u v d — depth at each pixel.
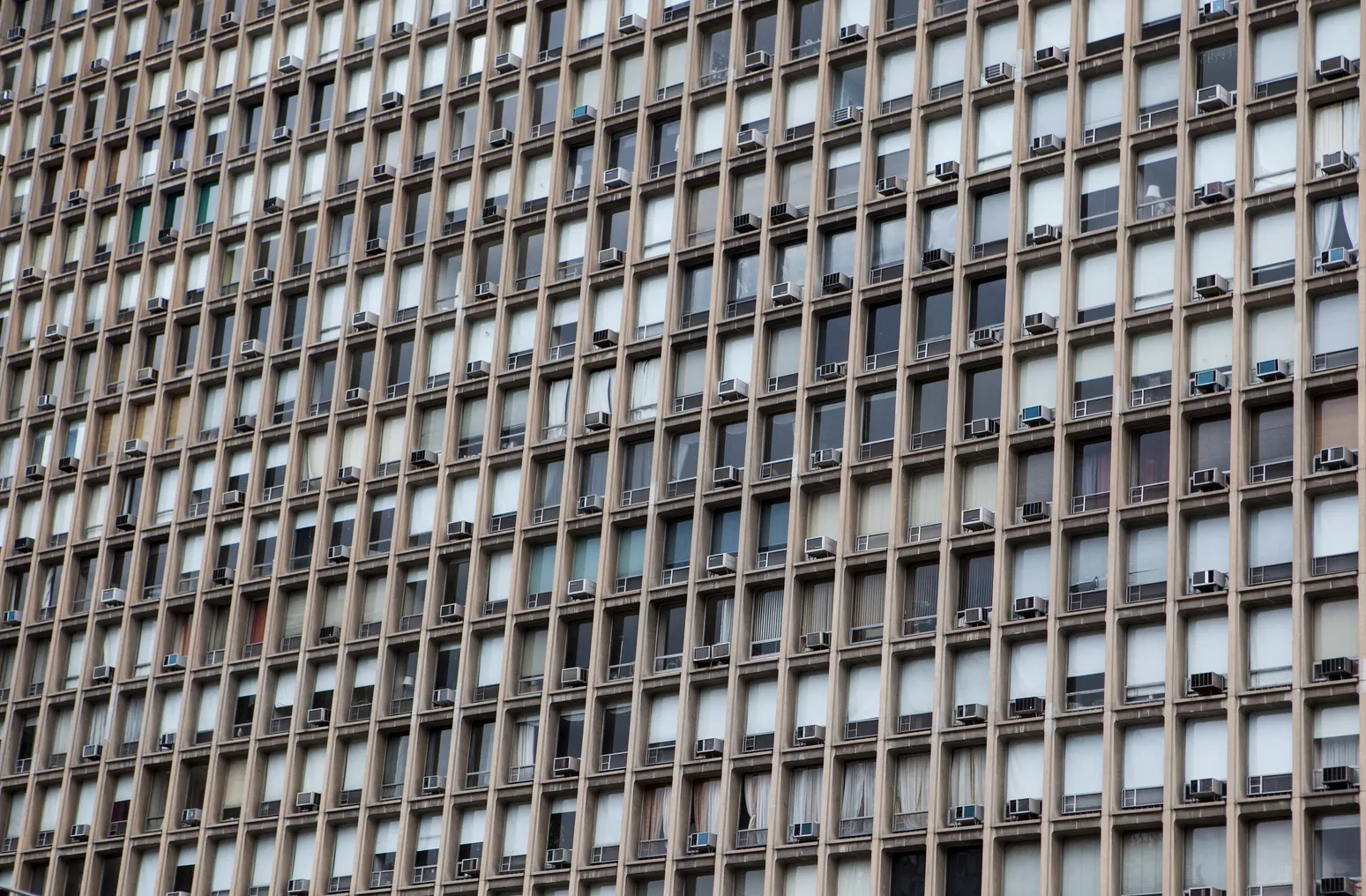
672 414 126.81
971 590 115.94
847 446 120.81
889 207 123.94
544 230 134.75
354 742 131.00
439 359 135.88
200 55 153.50
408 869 126.06
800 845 115.38
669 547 124.94
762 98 130.62
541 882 121.81
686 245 130.00
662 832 119.75
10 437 152.25
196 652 138.25
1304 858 103.81
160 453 144.88
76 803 139.75
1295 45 116.12
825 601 119.69
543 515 129.38
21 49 161.50
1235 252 114.06
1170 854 106.25
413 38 143.50
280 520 137.88
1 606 147.75
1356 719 105.00
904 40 126.56
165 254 149.50
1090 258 117.88
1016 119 121.62
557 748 124.25
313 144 145.50
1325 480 108.75
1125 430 113.81
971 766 112.88
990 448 117.00
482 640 128.75
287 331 142.62
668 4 135.50
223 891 132.12
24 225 156.50
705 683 120.94
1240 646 108.00
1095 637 111.94
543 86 138.12
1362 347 109.81
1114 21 121.19
